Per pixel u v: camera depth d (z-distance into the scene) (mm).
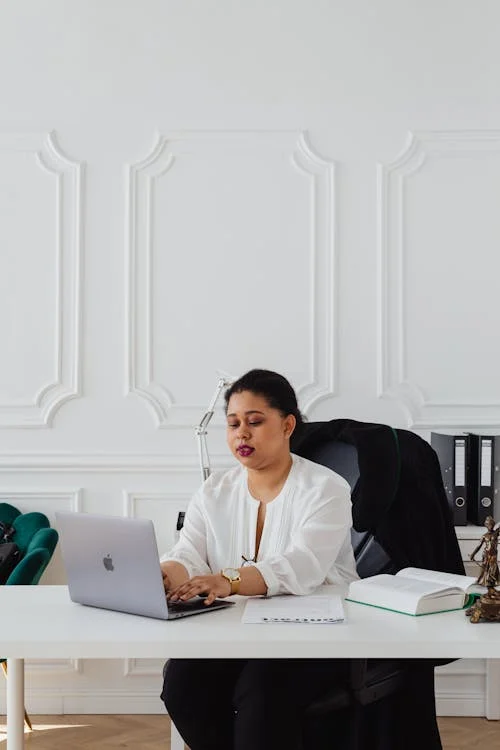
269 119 3791
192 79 3789
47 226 3779
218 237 3775
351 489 2619
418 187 3775
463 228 3773
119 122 3795
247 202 3779
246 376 2408
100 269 3773
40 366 3768
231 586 2100
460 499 3453
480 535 3377
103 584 2055
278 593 2195
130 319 3760
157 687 3711
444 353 3760
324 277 3768
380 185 3764
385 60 3779
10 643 1803
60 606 2117
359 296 3766
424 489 2523
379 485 2500
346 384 3758
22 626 1923
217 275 3773
